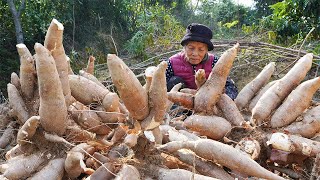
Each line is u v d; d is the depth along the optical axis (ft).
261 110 7.53
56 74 5.91
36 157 6.40
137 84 5.77
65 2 32.04
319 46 23.70
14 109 6.96
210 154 6.09
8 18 28.99
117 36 36.76
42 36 31.19
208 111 7.64
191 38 10.82
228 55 7.51
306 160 7.17
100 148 6.53
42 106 6.07
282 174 7.40
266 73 8.57
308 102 7.44
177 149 6.21
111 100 6.40
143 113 6.01
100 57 27.81
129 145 5.93
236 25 49.34
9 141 7.75
